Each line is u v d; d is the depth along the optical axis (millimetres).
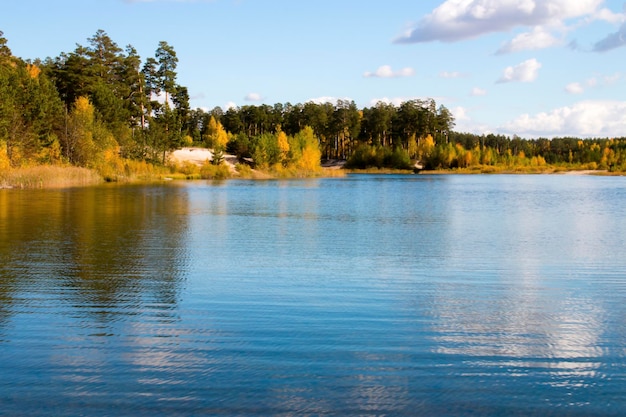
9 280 11250
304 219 24250
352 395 5910
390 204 33938
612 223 23578
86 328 8078
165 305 9391
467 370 6602
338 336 7793
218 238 17781
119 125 75875
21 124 54594
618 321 8648
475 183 73250
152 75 91062
